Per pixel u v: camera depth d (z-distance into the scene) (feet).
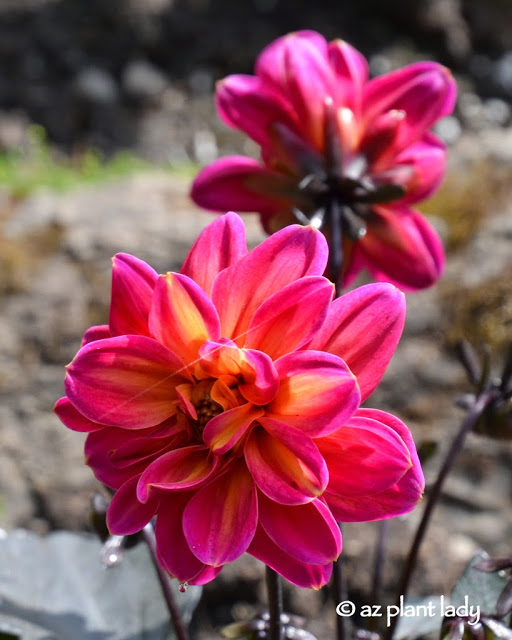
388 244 1.79
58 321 3.05
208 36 6.95
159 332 1.44
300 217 1.69
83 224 3.29
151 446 1.45
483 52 6.82
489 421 1.74
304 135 1.77
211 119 6.40
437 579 2.41
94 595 1.86
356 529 2.52
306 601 2.44
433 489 1.78
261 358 1.39
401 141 1.79
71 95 6.46
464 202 3.22
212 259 1.47
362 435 1.42
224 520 1.42
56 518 2.73
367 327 1.44
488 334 2.88
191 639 2.45
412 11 6.75
